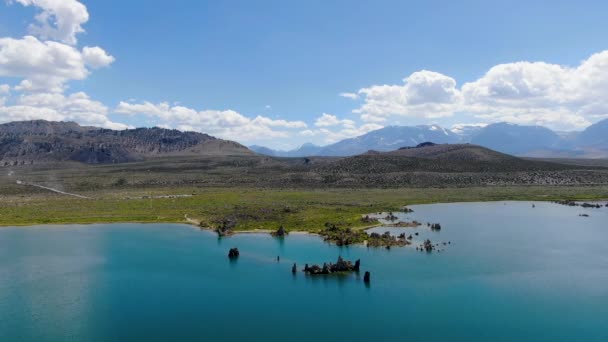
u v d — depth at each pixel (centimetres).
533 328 6688
